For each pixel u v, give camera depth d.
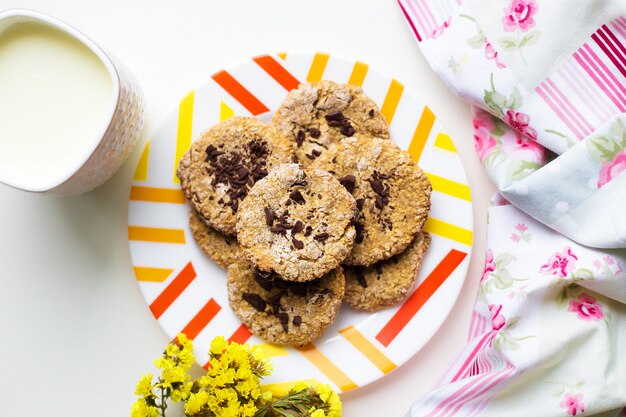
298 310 0.52
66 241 0.54
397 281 0.52
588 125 0.51
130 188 0.53
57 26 0.46
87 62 0.47
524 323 0.51
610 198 0.50
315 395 0.49
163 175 0.52
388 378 0.54
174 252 0.52
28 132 0.47
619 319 0.52
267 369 0.50
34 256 0.53
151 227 0.52
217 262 0.52
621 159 0.50
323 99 0.52
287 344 0.52
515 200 0.51
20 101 0.47
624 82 0.50
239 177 0.51
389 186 0.52
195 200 0.51
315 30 0.54
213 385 0.48
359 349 0.52
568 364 0.51
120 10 0.54
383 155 0.52
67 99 0.47
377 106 0.53
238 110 0.53
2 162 0.47
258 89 0.53
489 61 0.52
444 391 0.51
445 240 0.53
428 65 0.54
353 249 0.52
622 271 0.50
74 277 0.54
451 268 0.53
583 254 0.51
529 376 0.51
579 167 0.50
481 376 0.51
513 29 0.51
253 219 0.50
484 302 0.53
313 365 0.52
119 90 0.46
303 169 0.51
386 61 0.54
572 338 0.51
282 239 0.50
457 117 0.54
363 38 0.54
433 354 0.54
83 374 0.54
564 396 0.51
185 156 0.52
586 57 0.51
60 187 0.46
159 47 0.54
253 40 0.54
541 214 0.51
